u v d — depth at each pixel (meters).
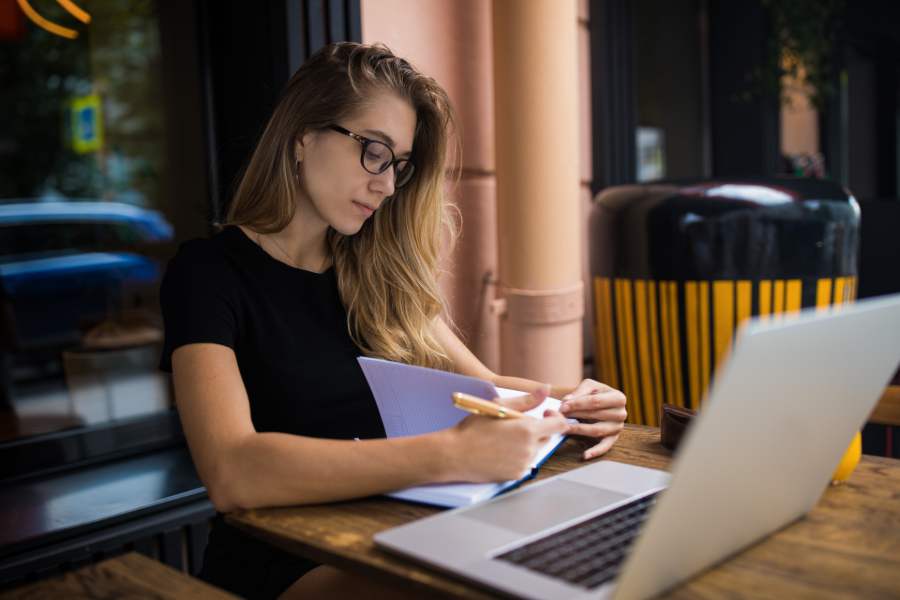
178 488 2.12
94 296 3.07
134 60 2.95
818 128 5.09
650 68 4.01
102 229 3.10
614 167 3.47
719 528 0.80
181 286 1.31
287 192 1.43
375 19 2.50
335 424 1.41
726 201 2.47
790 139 4.83
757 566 0.84
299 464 1.04
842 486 1.09
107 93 3.08
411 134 1.45
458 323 2.80
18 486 2.16
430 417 1.17
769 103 4.49
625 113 3.52
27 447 2.23
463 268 2.81
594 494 1.02
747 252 2.45
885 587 0.79
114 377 2.62
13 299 3.06
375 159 1.39
